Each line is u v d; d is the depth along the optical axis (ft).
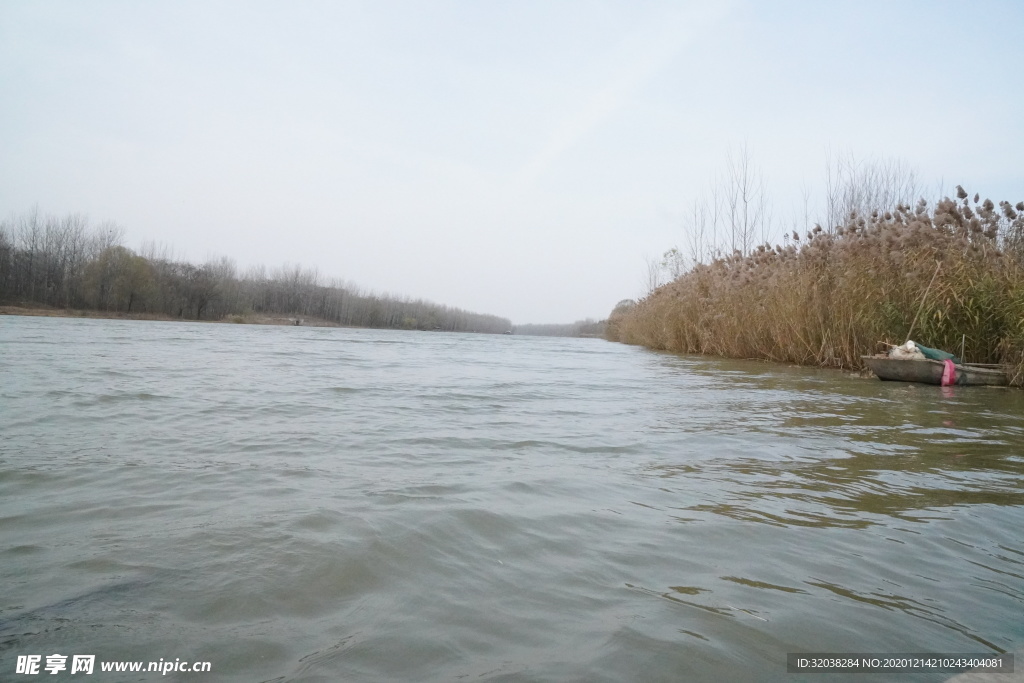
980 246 31.86
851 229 39.45
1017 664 5.04
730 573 6.69
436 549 7.10
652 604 5.94
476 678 4.64
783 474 10.84
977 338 31.04
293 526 7.62
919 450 13.06
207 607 5.58
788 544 7.54
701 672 4.84
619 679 4.71
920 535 7.93
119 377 22.81
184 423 14.32
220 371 26.73
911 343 29.86
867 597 6.18
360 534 7.41
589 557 7.03
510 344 89.04
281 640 5.09
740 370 36.76
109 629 5.14
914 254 33.32
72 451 11.25
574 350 67.97
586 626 5.50
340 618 5.50
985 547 7.56
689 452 12.50
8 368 24.64
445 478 10.09
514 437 13.70
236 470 10.24
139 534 7.27
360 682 4.54
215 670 4.62
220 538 7.18
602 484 9.98
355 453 11.74
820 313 40.88
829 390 25.49
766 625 5.59
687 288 61.77
